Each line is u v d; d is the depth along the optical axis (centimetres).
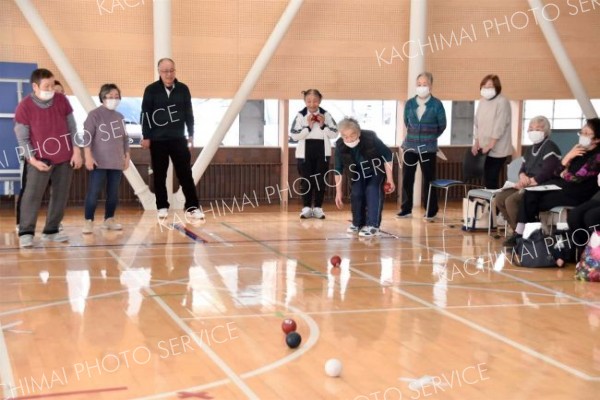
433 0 1255
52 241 868
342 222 1066
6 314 565
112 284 666
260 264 764
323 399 402
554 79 1296
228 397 402
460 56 1275
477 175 1049
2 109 1046
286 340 494
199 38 1195
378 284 683
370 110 1304
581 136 819
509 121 1048
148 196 1146
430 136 1084
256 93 1223
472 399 406
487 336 524
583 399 409
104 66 1166
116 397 400
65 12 1145
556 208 822
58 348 485
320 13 1234
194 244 871
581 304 621
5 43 1120
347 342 505
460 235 966
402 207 1117
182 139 1024
